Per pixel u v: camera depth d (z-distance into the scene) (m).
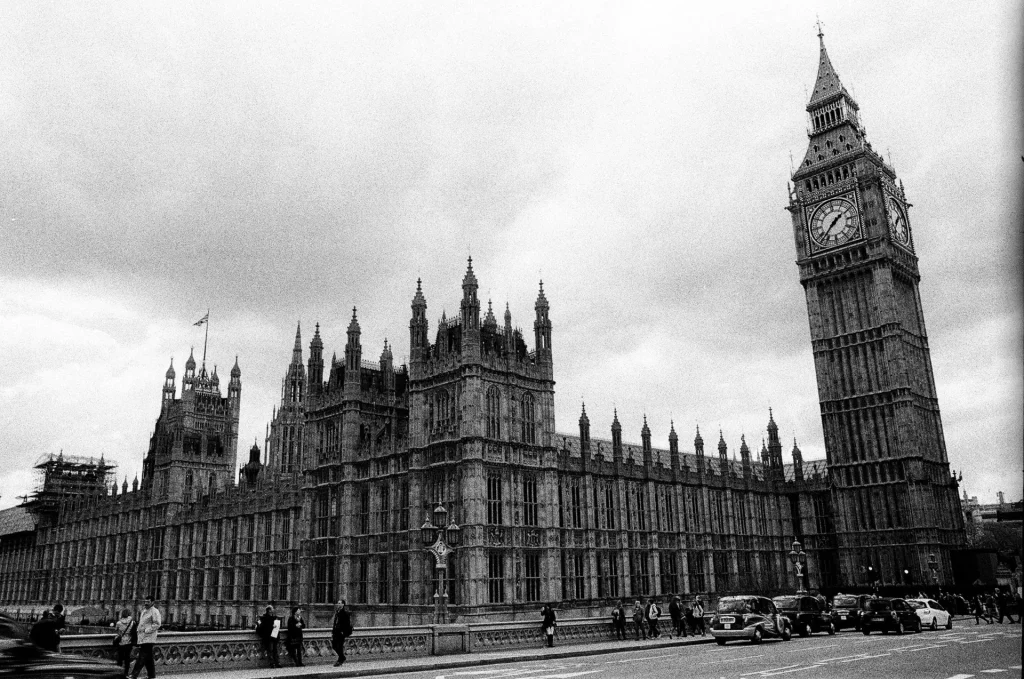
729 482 91.56
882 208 101.19
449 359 67.81
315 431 80.19
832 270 103.12
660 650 44.59
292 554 91.56
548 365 71.31
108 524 141.38
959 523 97.62
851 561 95.31
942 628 60.31
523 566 64.81
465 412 64.56
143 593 126.31
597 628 51.25
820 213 105.94
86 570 144.50
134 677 29.84
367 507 72.94
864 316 100.38
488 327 71.12
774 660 34.41
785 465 134.00
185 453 132.25
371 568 70.44
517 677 28.75
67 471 175.62
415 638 41.09
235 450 147.25
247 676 31.92
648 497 79.75
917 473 92.12
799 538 99.81
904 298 103.00
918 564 89.88
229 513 107.06
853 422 98.69
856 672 28.38
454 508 64.06
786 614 54.75
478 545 61.47
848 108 108.12
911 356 100.06
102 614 127.50
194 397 145.50
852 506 97.00
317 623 73.62
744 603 48.78
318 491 78.25
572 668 32.81
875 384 97.69
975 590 90.94
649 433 82.50
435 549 44.53
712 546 86.38
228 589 104.38
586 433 75.00
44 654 18.75
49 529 162.25
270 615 36.25
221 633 34.69
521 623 46.41
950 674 27.19
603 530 74.00
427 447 67.75
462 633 42.97
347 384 76.88
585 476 73.25
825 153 107.62
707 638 52.91
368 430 76.88
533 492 67.81
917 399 97.88
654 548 78.38
